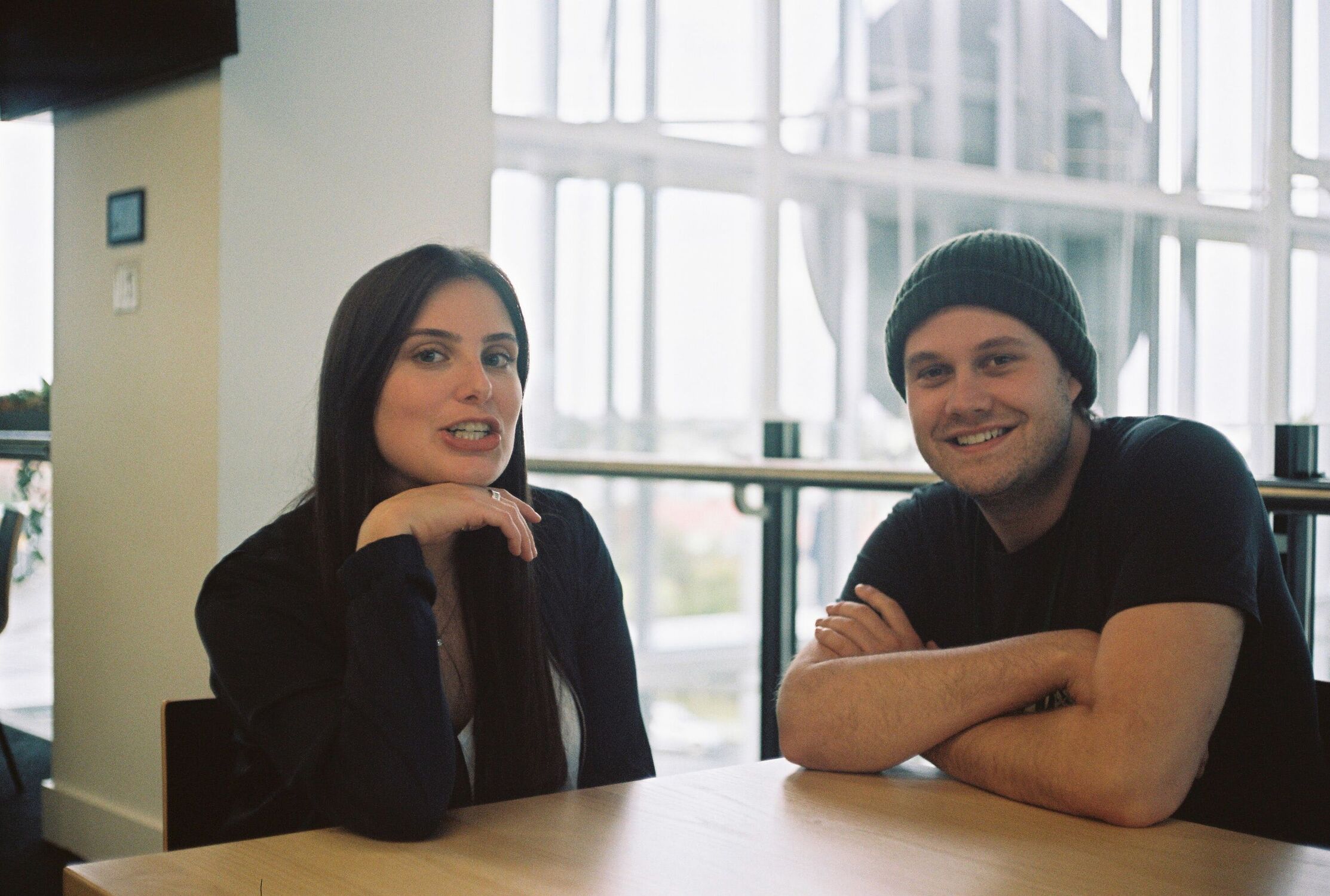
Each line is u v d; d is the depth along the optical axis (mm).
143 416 2555
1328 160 2723
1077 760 961
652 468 2467
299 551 1167
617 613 1409
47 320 3381
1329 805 1174
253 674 1073
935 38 3936
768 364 4090
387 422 1139
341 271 2529
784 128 4074
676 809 966
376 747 930
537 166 3986
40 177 3328
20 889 2531
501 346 1179
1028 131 3646
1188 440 1172
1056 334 1209
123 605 2625
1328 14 2701
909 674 1085
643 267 4047
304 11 2453
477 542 1215
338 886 789
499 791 1191
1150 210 3098
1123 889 782
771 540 2381
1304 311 2750
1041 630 1243
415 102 2633
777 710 1155
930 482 1992
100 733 2709
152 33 2432
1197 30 2982
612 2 3990
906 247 4082
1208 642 1024
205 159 2379
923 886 788
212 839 1141
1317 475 1738
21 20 2797
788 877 804
